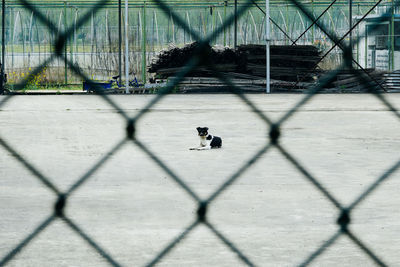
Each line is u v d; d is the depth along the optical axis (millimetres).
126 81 107375
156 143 52750
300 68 114125
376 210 27516
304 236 23312
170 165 41438
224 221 25734
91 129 62938
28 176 36594
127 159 43531
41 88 114938
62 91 110750
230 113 79312
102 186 33531
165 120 71688
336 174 37750
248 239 22891
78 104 92625
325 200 29734
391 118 73062
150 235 23500
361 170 39219
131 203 29266
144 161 42625
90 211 27516
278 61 116000
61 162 42438
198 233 23719
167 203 29312
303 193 31578
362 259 20328
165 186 33688
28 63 112938
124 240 22812
